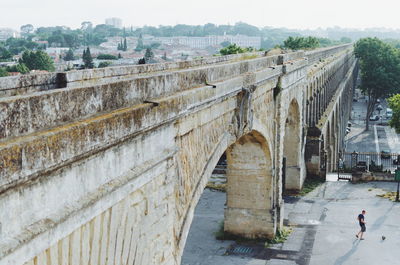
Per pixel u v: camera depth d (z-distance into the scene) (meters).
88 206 10.97
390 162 81.69
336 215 40.88
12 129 9.16
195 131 19.08
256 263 31.92
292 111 45.78
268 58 32.19
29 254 9.21
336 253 33.38
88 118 11.45
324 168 52.44
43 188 9.66
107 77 19.73
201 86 19.38
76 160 10.52
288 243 35.06
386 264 31.73
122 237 12.88
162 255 15.47
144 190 13.94
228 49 87.44
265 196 34.88
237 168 34.94
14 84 14.75
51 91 10.38
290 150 47.12
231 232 35.88
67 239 10.43
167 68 25.39
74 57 184.75
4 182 8.48
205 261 32.19
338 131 85.19
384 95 111.38
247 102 25.55
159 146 14.78
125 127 12.29
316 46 123.00
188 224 18.08
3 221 8.67
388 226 38.19
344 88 106.62
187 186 18.28
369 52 109.81
